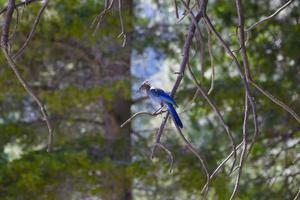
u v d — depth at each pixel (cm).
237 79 1625
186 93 1625
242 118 1647
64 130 1870
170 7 1784
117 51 1722
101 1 1653
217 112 671
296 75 1647
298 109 1588
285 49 1611
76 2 1606
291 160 1692
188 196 1688
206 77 1777
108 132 1891
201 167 1638
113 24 1614
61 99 1686
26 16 1588
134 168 1614
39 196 1584
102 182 1647
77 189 1641
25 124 1802
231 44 1648
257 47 1652
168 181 1711
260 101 1598
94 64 1755
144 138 1777
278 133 1656
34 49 1670
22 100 1822
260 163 1692
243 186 1638
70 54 1766
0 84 1673
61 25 1616
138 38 1756
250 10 1683
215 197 1608
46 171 1577
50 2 1620
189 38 710
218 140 1734
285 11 1644
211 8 1717
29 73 1719
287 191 1620
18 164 1584
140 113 717
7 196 1548
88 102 1769
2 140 1753
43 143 1839
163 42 1767
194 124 1802
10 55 687
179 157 1667
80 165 1592
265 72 1673
